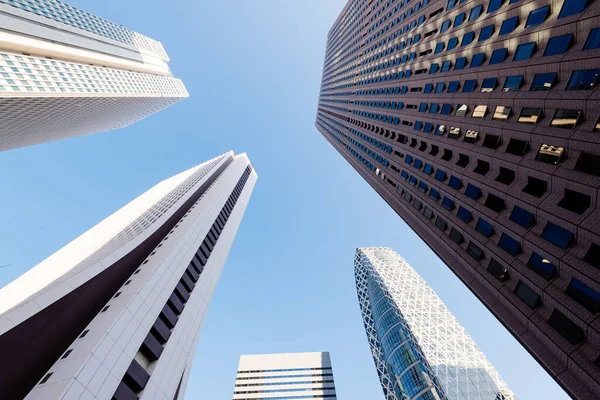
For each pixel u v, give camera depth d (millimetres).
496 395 84312
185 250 44312
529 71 25109
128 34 148625
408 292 126688
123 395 24906
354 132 89000
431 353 95062
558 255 21719
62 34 98938
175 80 173125
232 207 81438
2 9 80562
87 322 31922
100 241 78688
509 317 27109
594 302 19312
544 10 24172
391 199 58500
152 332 31672
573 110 21422
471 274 33344
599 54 19453
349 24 104500
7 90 72500
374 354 122062
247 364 134000
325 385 123875
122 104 128250
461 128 34562
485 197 30344
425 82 43594
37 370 26000
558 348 21406
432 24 42562
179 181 117188
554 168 22625
